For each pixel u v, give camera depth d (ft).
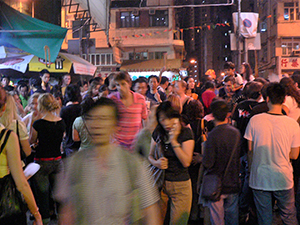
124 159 6.61
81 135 13.32
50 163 13.85
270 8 106.11
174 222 11.50
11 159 8.56
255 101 15.75
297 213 13.19
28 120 16.35
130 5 91.61
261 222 12.27
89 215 6.23
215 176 11.71
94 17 51.01
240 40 45.11
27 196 8.80
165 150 11.50
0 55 37.01
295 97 15.08
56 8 55.11
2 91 8.96
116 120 6.81
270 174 11.90
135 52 93.91
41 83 25.38
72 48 59.88
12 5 51.37
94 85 18.88
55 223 15.75
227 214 12.02
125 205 6.34
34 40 34.55
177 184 11.46
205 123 14.71
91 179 6.33
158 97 21.02
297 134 11.94
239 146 11.89
